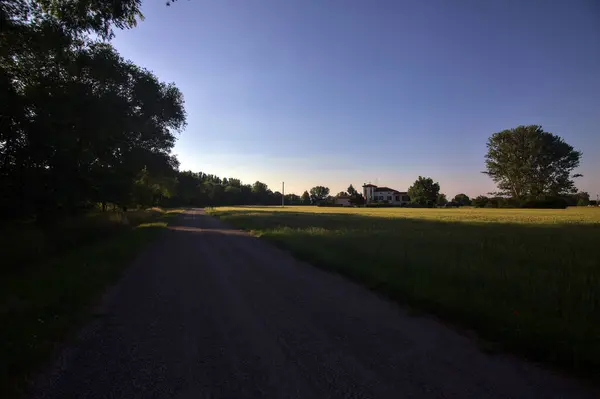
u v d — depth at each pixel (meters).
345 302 7.10
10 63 13.28
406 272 8.93
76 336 5.27
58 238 15.37
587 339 4.68
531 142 84.31
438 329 5.54
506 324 5.37
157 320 6.01
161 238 20.75
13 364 4.16
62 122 15.14
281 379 3.89
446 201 119.25
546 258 10.12
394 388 3.69
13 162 14.91
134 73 19.84
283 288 8.34
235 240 19.53
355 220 32.41
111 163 22.84
